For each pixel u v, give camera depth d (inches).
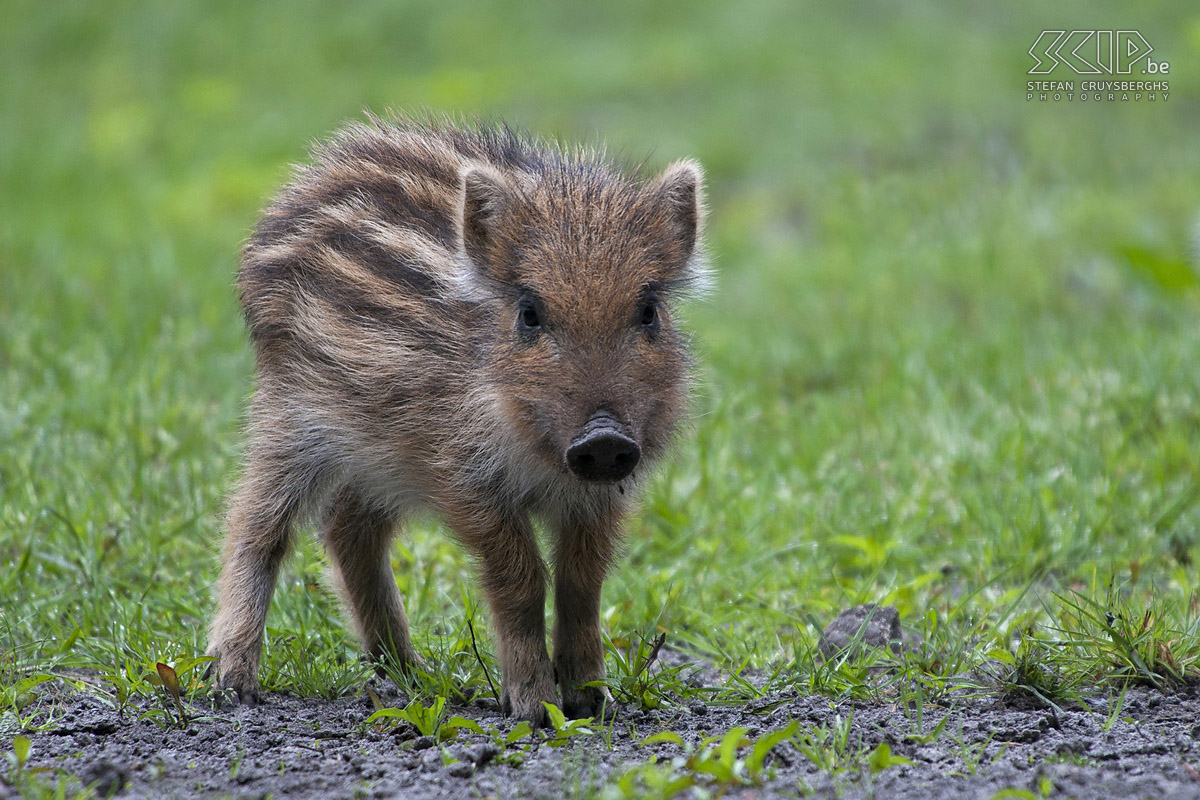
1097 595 386.9
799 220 959.0
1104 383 544.7
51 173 1105.4
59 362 553.6
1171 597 385.7
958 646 342.3
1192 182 925.2
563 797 247.6
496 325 335.3
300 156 1124.5
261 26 1517.0
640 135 1123.9
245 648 341.1
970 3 1465.3
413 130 405.7
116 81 1406.3
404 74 1401.3
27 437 488.1
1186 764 269.9
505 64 1392.7
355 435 354.6
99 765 264.2
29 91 1387.8
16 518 421.7
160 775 269.6
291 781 266.2
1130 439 509.4
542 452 323.6
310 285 365.7
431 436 340.5
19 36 1504.7
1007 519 440.5
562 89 1272.1
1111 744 285.9
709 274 371.2
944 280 759.7
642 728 309.6
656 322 334.0
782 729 292.4
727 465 500.1
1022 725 300.5
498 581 328.2
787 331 693.3
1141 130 1044.5
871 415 550.3
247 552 357.7
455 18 1517.0
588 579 334.0
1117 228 823.1
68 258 786.2
